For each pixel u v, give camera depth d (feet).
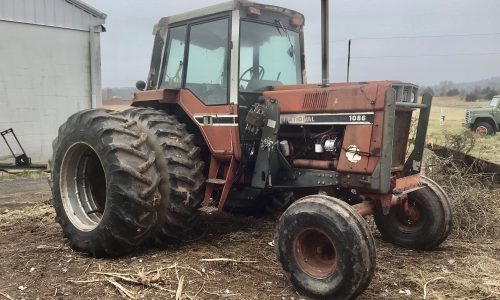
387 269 12.75
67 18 38.32
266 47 15.87
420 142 13.93
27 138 36.70
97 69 40.57
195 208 14.07
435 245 14.35
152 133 14.28
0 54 34.78
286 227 11.42
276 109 13.66
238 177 14.75
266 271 12.43
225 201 16.06
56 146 15.24
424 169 20.63
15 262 13.05
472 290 11.25
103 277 11.84
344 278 10.39
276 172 13.98
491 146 41.83
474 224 16.61
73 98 39.34
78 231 14.06
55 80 38.06
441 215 14.15
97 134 13.60
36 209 20.59
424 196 14.39
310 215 10.94
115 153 13.11
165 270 12.27
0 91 35.01
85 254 13.87
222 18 15.05
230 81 14.43
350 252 10.33
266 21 15.74
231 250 14.06
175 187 13.57
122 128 13.73
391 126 11.61
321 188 13.53
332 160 13.19
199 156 15.43
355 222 10.53
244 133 14.58
